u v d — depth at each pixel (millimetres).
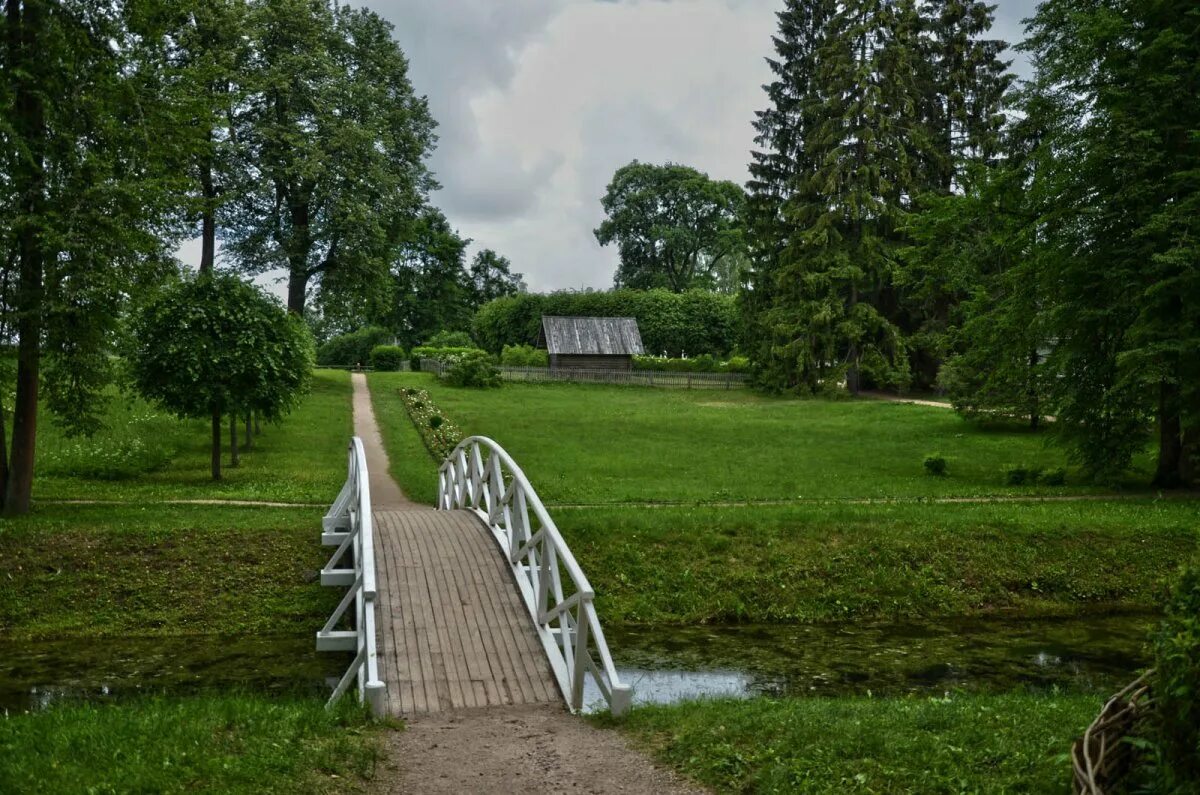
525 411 39188
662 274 88312
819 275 48750
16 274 17234
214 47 35938
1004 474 25859
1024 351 25391
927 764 6180
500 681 9445
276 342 24047
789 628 15203
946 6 49781
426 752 7188
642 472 25812
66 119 16891
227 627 14320
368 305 45844
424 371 57344
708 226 89938
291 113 40812
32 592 14664
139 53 18156
